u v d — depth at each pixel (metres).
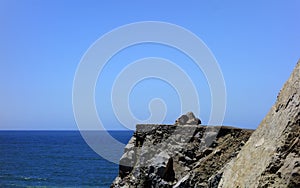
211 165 22.62
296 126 10.29
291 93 10.98
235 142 23.66
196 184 21.92
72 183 77.75
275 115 11.22
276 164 10.04
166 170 23.89
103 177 84.81
